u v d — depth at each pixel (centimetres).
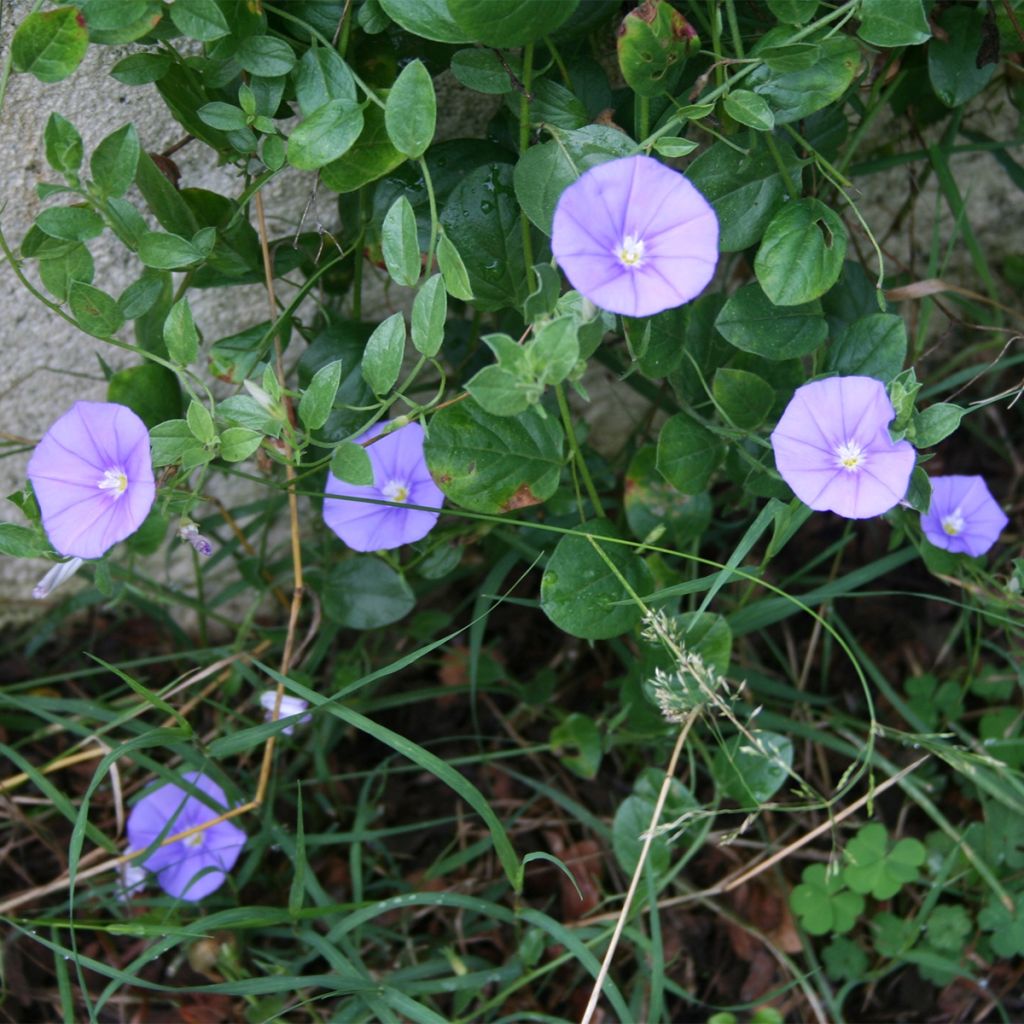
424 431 30
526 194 30
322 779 37
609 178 27
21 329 35
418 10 29
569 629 32
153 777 38
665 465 32
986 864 35
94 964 30
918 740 34
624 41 28
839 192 35
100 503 30
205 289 36
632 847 34
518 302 32
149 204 31
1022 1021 35
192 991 30
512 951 36
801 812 38
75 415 29
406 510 33
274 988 31
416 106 28
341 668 38
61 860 37
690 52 29
